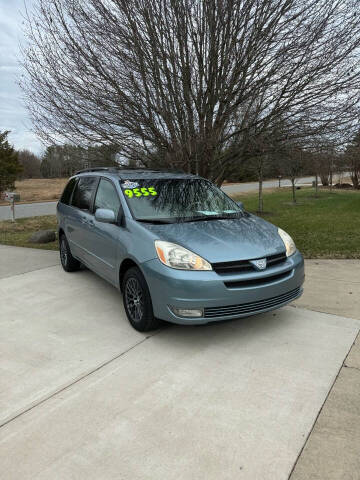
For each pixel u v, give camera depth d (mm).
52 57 6398
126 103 6195
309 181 48844
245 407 2691
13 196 14094
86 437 2420
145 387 2955
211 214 4508
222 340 3719
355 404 2703
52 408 2717
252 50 5812
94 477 2107
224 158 7008
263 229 4207
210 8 5688
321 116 5992
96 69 6074
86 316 4410
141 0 5738
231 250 3561
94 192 5262
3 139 35500
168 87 6160
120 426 2516
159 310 3541
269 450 2285
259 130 6469
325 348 3533
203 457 2238
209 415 2611
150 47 5988
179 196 4695
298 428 2469
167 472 2133
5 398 2846
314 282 5535
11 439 2412
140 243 3779
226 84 6215
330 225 10969
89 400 2803
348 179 42156
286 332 3873
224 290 3350
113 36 5984
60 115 6613
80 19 6098
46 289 5426
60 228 6422
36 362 3369
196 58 6125
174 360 3354
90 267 5215
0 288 5500
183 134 6496
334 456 2232
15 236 10789
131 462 2211
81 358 3426
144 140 6852
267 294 3537
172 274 3391
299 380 3014
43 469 2168
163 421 2559
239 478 2088
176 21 5836
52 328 4094
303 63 5656
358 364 3242
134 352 3514
